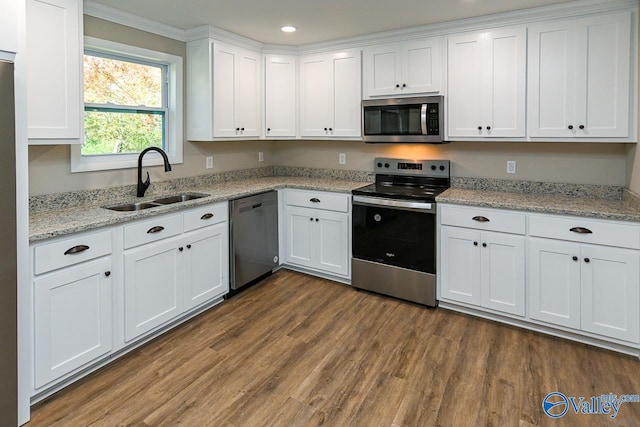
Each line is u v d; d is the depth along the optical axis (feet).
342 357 8.05
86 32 9.00
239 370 7.61
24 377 6.15
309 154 14.66
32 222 7.16
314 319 9.76
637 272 7.72
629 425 6.08
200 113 11.43
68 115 7.59
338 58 12.32
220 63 11.33
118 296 7.82
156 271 8.61
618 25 8.45
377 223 10.95
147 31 10.35
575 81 8.98
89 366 7.41
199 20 10.37
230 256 10.84
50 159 8.46
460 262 9.80
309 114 13.12
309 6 9.29
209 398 6.79
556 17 9.06
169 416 6.33
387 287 10.97
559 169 10.26
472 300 9.72
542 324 8.91
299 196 12.50
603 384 7.08
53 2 7.23
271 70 12.90
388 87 11.48
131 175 10.32
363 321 9.64
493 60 9.89
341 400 6.73
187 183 11.84
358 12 9.66
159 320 8.74
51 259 6.56
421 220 10.18
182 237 9.23
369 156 13.28
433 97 10.62
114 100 10.07
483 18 9.82
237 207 10.89
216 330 9.20
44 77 7.17
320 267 12.30
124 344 8.01
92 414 6.36
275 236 12.62
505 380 7.23
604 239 7.97
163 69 11.28
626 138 8.58
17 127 5.87
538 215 8.66
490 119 10.05
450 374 7.43
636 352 7.97
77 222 7.20
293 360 7.96
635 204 8.30
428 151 12.16
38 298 6.39
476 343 8.56
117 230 7.72
